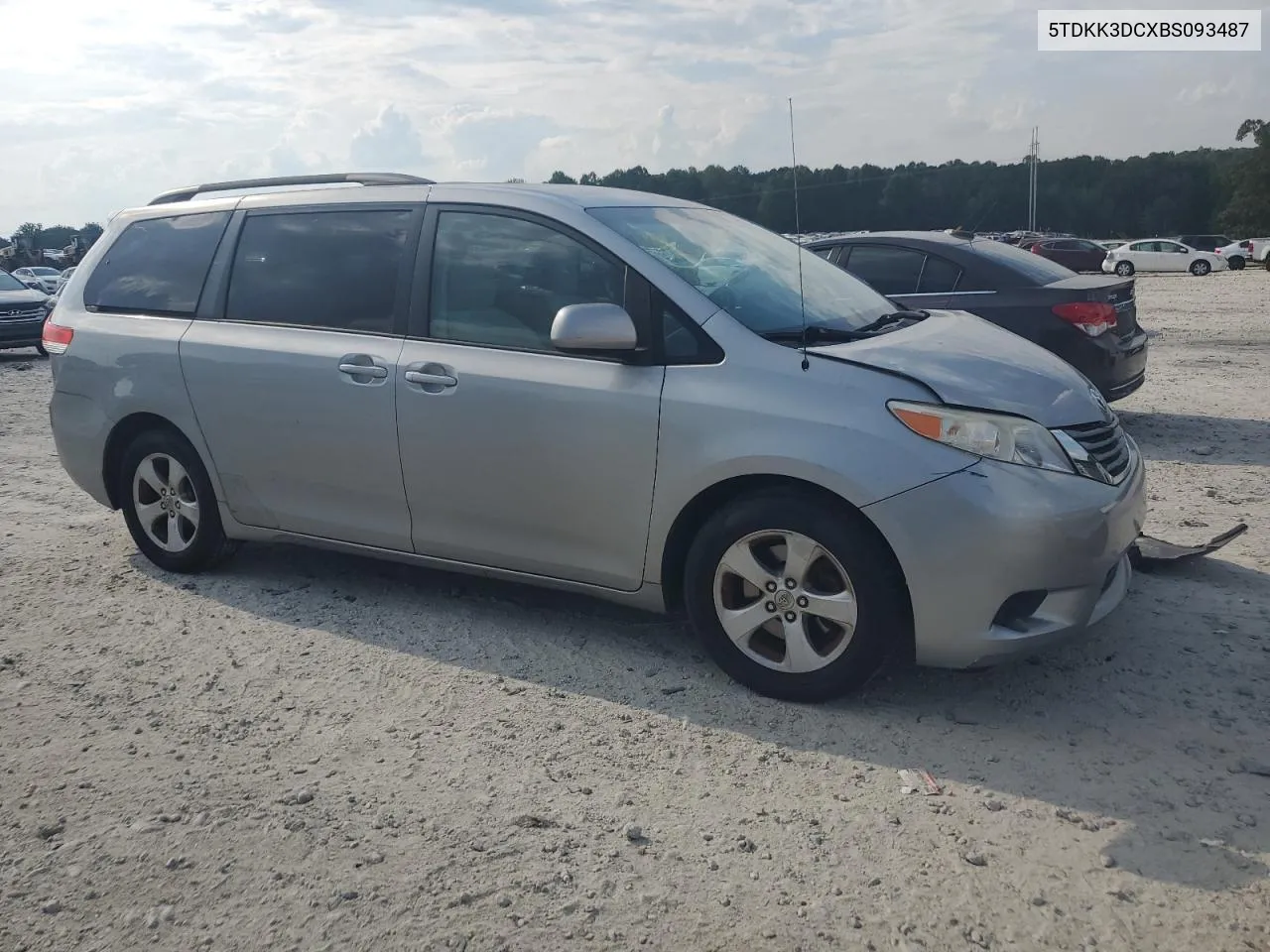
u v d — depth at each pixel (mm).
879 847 3016
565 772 3447
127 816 3230
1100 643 4340
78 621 4844
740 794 3305
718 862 2959
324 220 4934
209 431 5098
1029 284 8109
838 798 3271
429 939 2668
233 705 3969
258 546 5910
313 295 4871
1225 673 4047
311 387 4730
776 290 4363
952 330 4504
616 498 4074
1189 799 3215
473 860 2982
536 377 4191
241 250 5156
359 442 4637
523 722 3795
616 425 4016
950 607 3570
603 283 4168
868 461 3582
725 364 3891
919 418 3600
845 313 4453
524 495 4277
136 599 5121
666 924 2709
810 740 3637
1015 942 2615
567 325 3885
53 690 4121
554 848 3029
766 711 3848
